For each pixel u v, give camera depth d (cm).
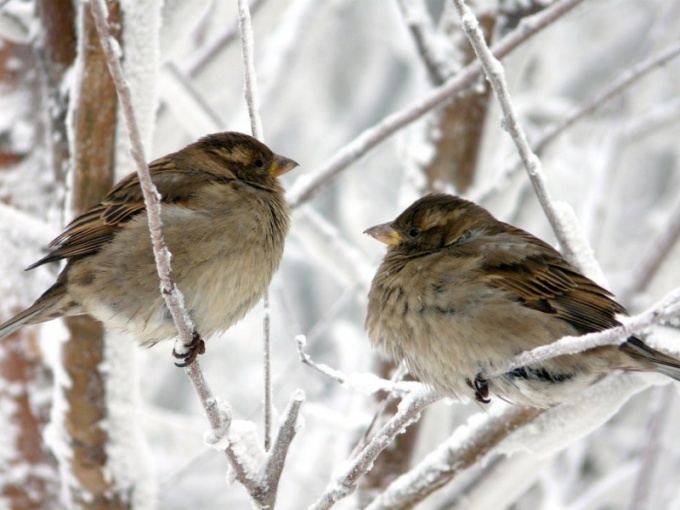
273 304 1997
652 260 1559
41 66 1127
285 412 799
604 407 973
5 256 1151
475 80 1195
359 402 1302
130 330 921
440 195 982
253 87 864
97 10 622
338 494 797
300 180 1222
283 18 1706
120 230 916
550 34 1625
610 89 1331
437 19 1984
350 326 1931
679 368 852
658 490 1552
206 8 1170
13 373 1177
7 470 1172
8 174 1174
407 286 904
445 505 1209
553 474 1678
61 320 1061
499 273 890
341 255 1449
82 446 1098
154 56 1020
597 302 905
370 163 2134
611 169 1652
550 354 737
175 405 1962
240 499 1847
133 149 671
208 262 903
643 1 2211
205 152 965
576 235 964
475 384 886
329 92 2173
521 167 1399
